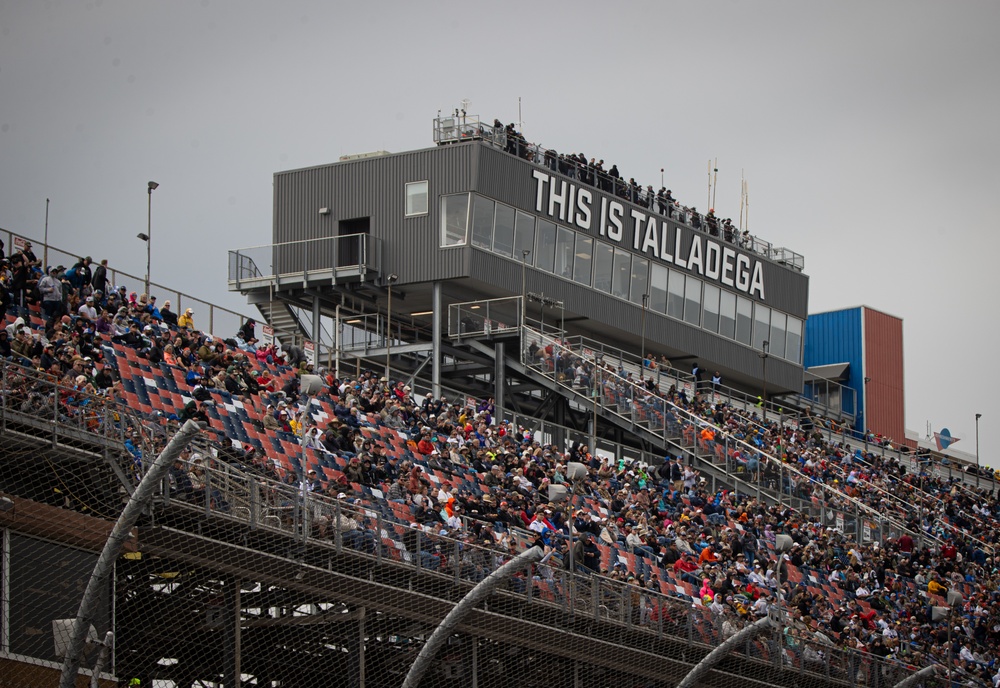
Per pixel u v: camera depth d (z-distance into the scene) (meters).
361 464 36.47
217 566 29.80
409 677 27.00
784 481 55.78
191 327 42.72
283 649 33.03
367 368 58.91
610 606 37.03
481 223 58.50
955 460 84.69
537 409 58.50
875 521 56.03
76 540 27.53
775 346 72.25
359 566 32.19
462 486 42.34
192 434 21.69
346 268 58.09
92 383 31.30
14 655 26.33
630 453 57.19
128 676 29.33
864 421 84.06
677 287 66.75
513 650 35.62
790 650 40.78
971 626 52.75
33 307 35.94
